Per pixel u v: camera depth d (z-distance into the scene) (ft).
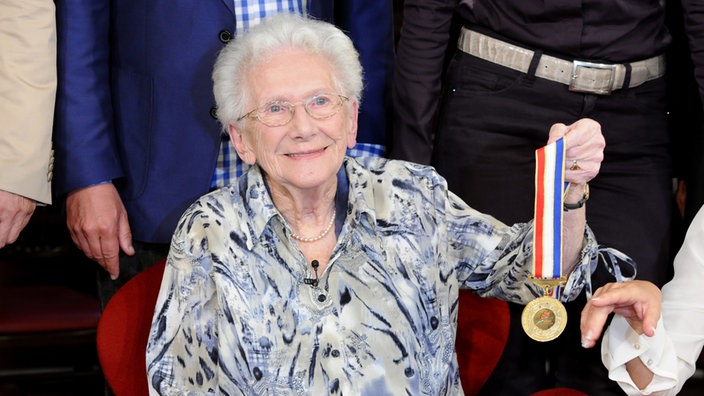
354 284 8.00
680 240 11.21
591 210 10.35
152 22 9.64
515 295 8.30
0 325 11.94
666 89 10.34
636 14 9.83
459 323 8.83
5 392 12.74
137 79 9.81
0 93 9.38
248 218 8.02
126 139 9.91
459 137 10.44
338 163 7.97
